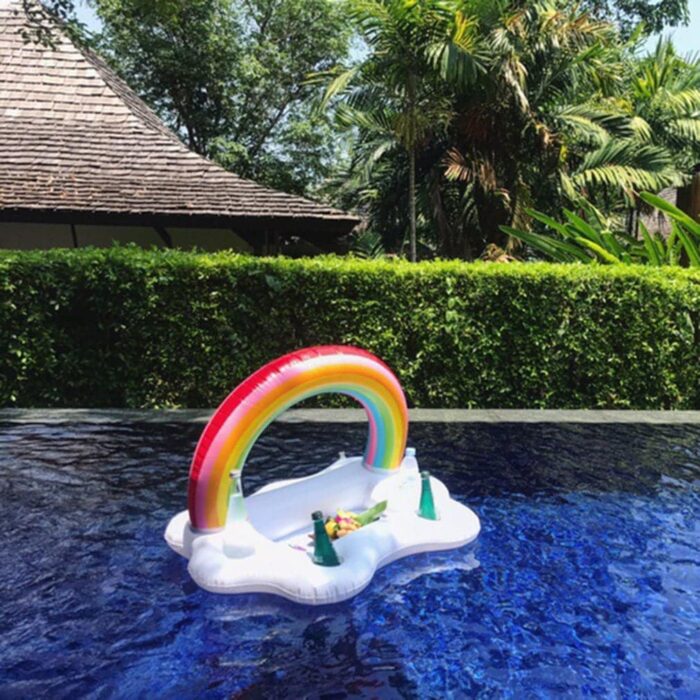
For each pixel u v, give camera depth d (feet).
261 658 8.52
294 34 76.89
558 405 24.88
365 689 7.90
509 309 24.22
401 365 24.09
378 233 54.54
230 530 10.27
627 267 25.58
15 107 37.06
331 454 17.51
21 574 10.73
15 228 34.55
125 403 23.18
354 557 10.27
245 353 23.52
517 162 46.26
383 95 40.16
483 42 39.88
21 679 8.02
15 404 22.62
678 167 56.13
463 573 11.00
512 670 8.38
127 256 22.76
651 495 15.02
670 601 10.27
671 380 25.31
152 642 8.84
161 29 69.31
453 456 17.87
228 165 71.26
